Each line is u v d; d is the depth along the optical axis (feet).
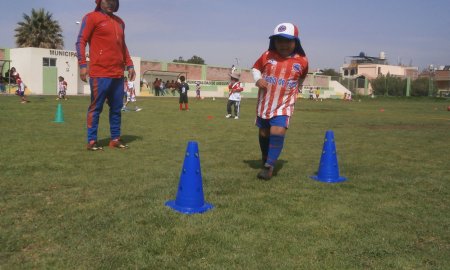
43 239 10.39
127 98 64.03
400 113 79.77
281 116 17.84
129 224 11.50
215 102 107.34
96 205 13.03
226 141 29.22
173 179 16.62
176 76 174.91
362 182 17.65
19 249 9.84
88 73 22.85
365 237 11.28
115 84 23.29
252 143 28.45
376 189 16.52
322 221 12.42
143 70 164.25
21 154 20.88
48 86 132.67
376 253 10.28
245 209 13.23
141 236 10.71
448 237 11.49
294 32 17.65
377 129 43.60
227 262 9.52
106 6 22.71
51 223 11.41
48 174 16.88
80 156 21.01
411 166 21.81
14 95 106.22
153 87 161.79
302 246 10.55
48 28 168.25
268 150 18.47
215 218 12.25
